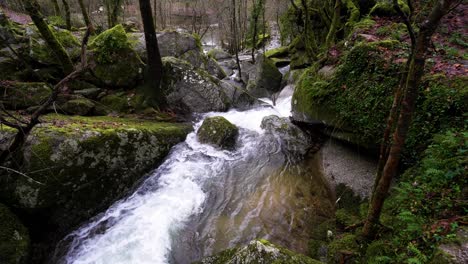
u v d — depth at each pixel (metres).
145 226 4.96
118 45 7.98
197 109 9.11
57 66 7.61
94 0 16.59
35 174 4.62
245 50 23.38
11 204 4.58
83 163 5.11
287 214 5.29
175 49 11.28
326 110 6.57
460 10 7.42
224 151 7.21
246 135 7.90
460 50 5.89
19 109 6.45
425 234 3.31
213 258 4.14
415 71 2.65
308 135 7.63
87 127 5.56
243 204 5.60
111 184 5.57
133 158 5.94
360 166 5.93
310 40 11.59
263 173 6.53
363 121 5.64
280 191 5.93
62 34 8.05
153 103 8.18
